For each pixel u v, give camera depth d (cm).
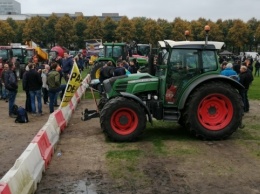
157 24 5825
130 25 5709
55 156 726
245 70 1162
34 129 976
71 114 1140
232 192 547
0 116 1160
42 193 546
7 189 436
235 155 725
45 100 1376
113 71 1300
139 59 2195
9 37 5738
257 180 594
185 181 590
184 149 764
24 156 549
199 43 846
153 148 773
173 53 844
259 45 6394
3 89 1495
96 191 552
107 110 810
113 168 651
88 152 750
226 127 830
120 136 816
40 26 5894
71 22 5925
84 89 1575
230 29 5938
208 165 665
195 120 821
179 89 844
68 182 589
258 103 1405
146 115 854
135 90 868
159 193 544
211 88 820
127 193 544
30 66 1159
